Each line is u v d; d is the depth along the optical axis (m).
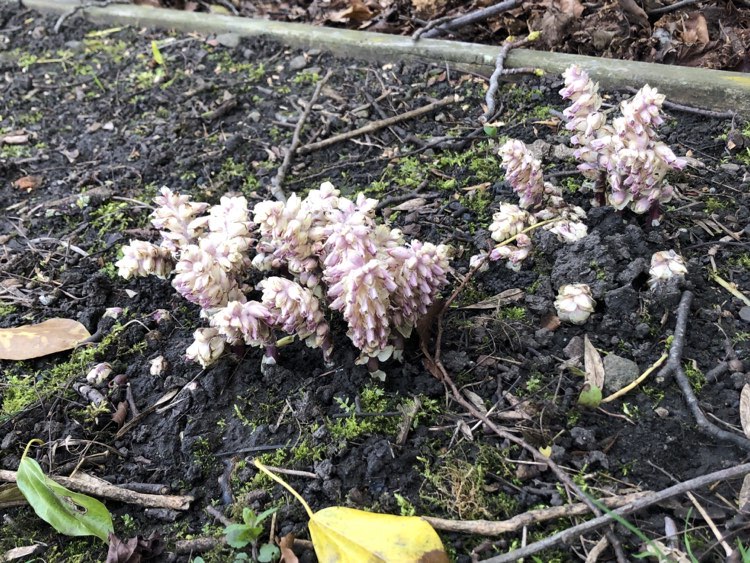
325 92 0.55
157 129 0.54
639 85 0.49
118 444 0.31
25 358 0.35
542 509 0.26
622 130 0.34
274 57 0.61
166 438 0.31
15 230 0.45
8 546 0.28
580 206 0.41
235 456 0.30
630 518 0.26
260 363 0.34
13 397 0.34
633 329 0.33
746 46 0.51
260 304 0.29
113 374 0.35
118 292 0.39
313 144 0.49
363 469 0.29
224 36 0.64
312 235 0.30
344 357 0.33
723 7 0.55
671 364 0.31
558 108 0.49
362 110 0.53
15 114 0.58
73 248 0.43
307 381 0.33
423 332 0.32
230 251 0.31
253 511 0.27
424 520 0.25
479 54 0.54
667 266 0.34
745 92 0.46
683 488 0.25
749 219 0.39
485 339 0.34
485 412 0.30
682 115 0.48
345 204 0.30
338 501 0.28
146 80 0.60
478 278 0.37
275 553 0.26
